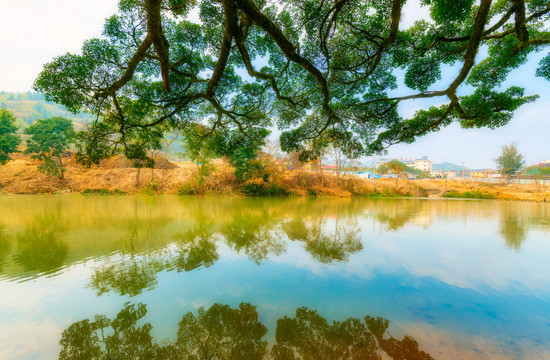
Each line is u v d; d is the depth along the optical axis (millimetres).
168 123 8758
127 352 2844
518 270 5730
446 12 4398
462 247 7824
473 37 4195
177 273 5281
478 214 17406
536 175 59500
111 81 5691
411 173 87938
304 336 3137
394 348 2924
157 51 4715
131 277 5047
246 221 12023
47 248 7117
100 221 11594
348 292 4449
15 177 30219
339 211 17234
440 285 4809
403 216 15344
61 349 2893
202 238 8414
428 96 5938
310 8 4938
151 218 12602
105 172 32688
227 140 10383
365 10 5242
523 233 10492
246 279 4984
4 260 6094
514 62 5930
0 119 35688
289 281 4898
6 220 11734
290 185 35656
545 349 2928
